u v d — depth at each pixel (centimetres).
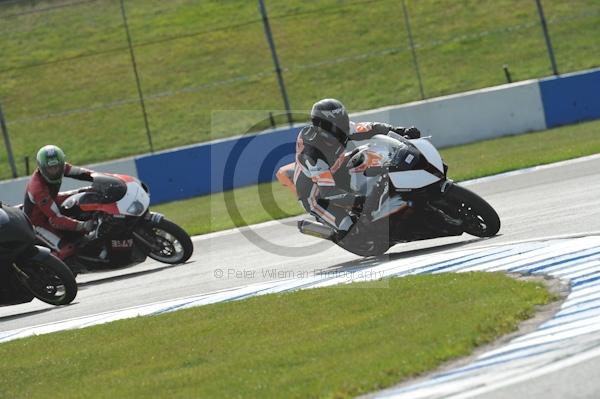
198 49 10206
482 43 9981
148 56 10150
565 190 4466
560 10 10456
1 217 3591
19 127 9244
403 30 10306
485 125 7650
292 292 3116
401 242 3516
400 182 3381
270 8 10844
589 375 1822
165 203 7288
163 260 4338
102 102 9488
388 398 1903
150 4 11125
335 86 9444
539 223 3681
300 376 2100
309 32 10362
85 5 11006
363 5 10756
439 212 3462
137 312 3338
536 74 9269
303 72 9694
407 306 2638
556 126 7694
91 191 4231
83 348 2809
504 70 8950
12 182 7169
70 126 9162
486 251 3281
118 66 10031
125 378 2358
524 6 10562
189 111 9162
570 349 2019
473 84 9244
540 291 2578
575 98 7725
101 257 4225
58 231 4231
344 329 2497
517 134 7656
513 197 4625
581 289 2556
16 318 3738
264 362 2277
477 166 6144
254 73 9719
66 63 10131
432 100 7612
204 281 3778
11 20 10856
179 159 7306
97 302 3734
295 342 2439
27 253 3656
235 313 2938
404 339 2280
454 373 2006
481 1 10725
